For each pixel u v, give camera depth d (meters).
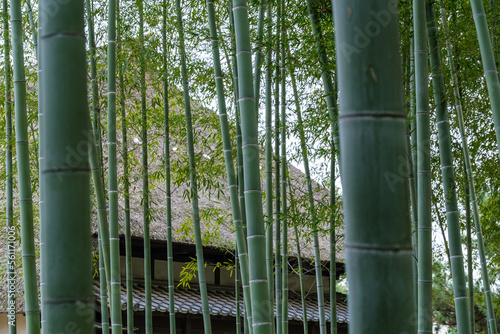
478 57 4.24
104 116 5.42
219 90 4.15
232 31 4.62
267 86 4.39
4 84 5.05
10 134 4.47
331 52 4.49
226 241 7.99
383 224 1.25
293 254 8.02
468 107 5.01
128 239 5.47
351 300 1.27
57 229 1.32
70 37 1.37
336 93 4.58
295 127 4.72
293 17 4.66
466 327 3.14
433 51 3.50
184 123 5.78
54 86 1.35
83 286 1.32
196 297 8.14
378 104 1.26
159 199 8.23
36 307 3.02
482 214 6.07
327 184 5.71
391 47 1.30
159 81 5.36
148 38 5.13
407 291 1.25
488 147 5.15
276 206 5.04
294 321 8.48
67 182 1.33
